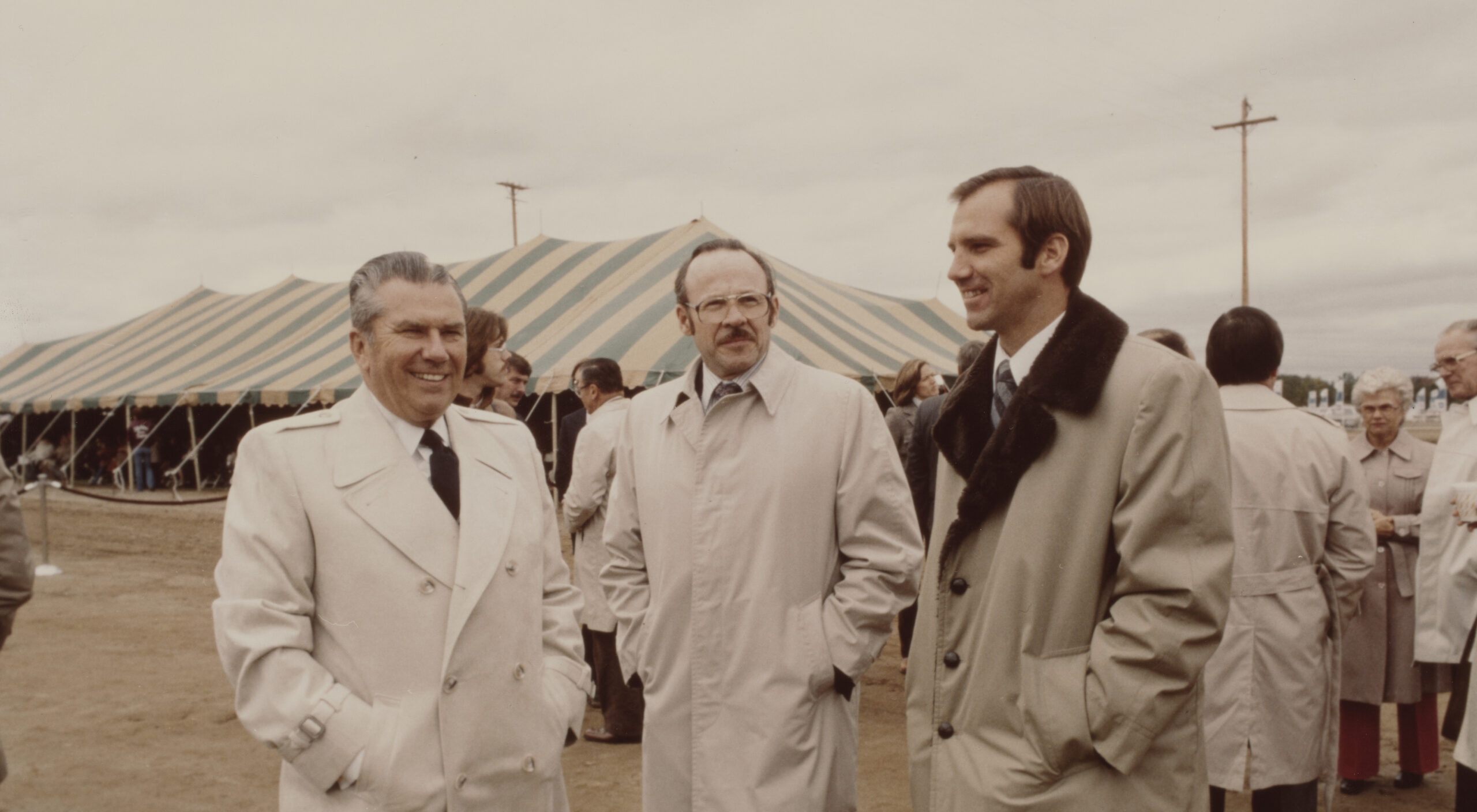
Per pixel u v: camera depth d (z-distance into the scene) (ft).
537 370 40.06
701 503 8.15
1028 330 6.37
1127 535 5.63
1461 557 10.58
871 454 8.23
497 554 6.18
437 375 6.20
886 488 8.20
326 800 5.74
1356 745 12.76
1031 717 5.82
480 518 6.23
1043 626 5.91
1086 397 5.80
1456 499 10.11
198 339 69.26
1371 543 9.48
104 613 24.90
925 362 19.17
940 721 6.43
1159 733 5.61
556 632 6.79
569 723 6.57
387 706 5.82
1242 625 9.40
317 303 67.92
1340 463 9.40
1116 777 5.74
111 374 67.82
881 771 13.91
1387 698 12.66
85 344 81.92
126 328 81.41
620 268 49.19
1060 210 6.12
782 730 7.73
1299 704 9.30
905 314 51.16
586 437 14.28
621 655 8.93
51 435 76.33
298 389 49.78
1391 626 12.57
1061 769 5.77
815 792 7.79
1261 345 9.76
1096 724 5.61
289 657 5.67
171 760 14.67
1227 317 9.98
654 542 8.46
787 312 40.19
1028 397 6.00
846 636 7.92
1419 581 11.13
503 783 6.06
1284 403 9.73
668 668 8.21
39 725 16.21
